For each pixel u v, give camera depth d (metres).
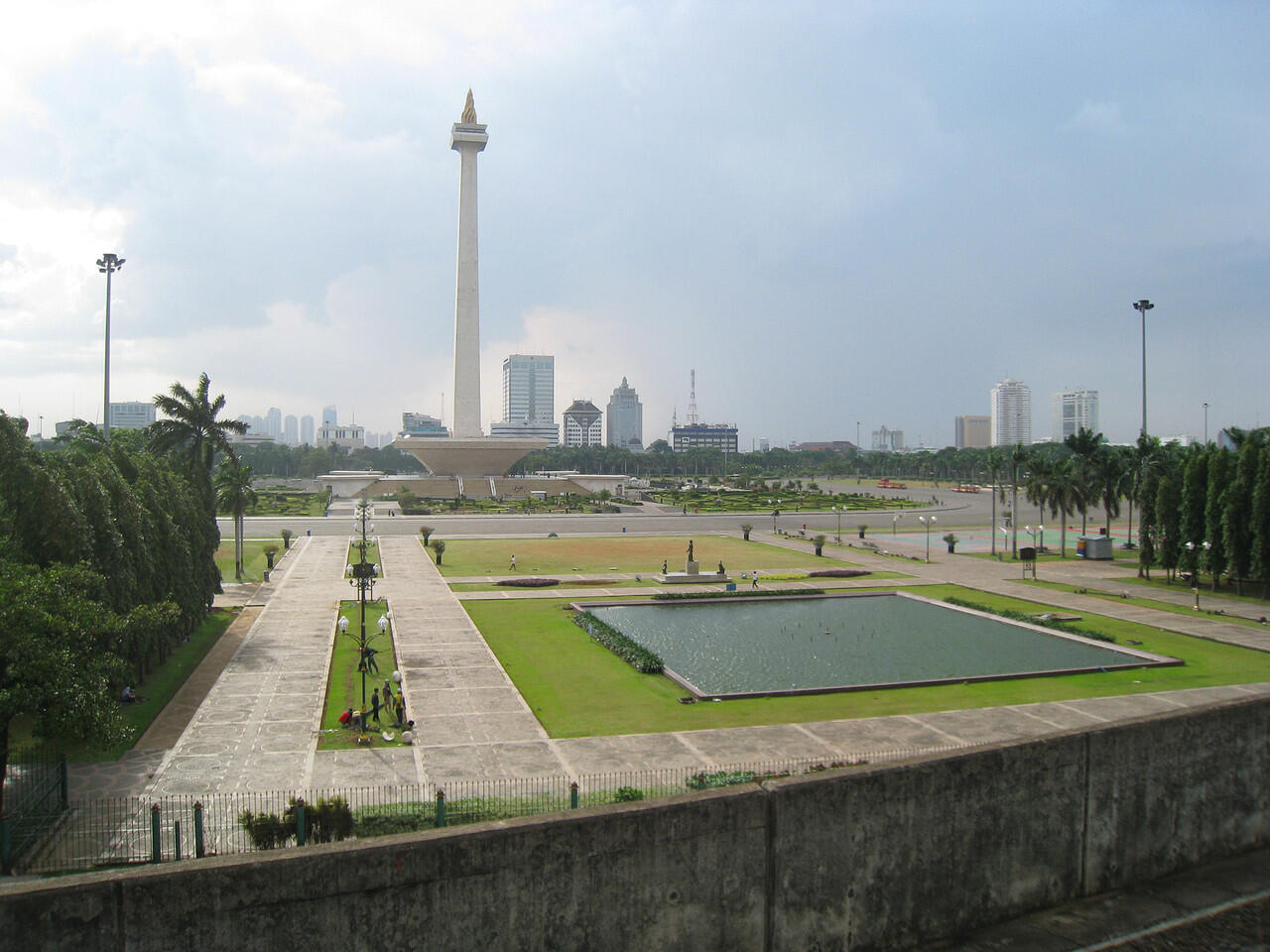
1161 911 11.01
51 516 30.22
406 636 45.00
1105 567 75.25
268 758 27.28
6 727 21.64
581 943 8.85
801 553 82.69
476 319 143.38
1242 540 58.69
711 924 9.30
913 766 10.20
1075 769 11.19
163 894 7.71
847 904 9.88
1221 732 12.42
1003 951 10.12
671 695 34.62
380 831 20.52
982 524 117.19
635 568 71.19
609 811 8.98
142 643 32.62
